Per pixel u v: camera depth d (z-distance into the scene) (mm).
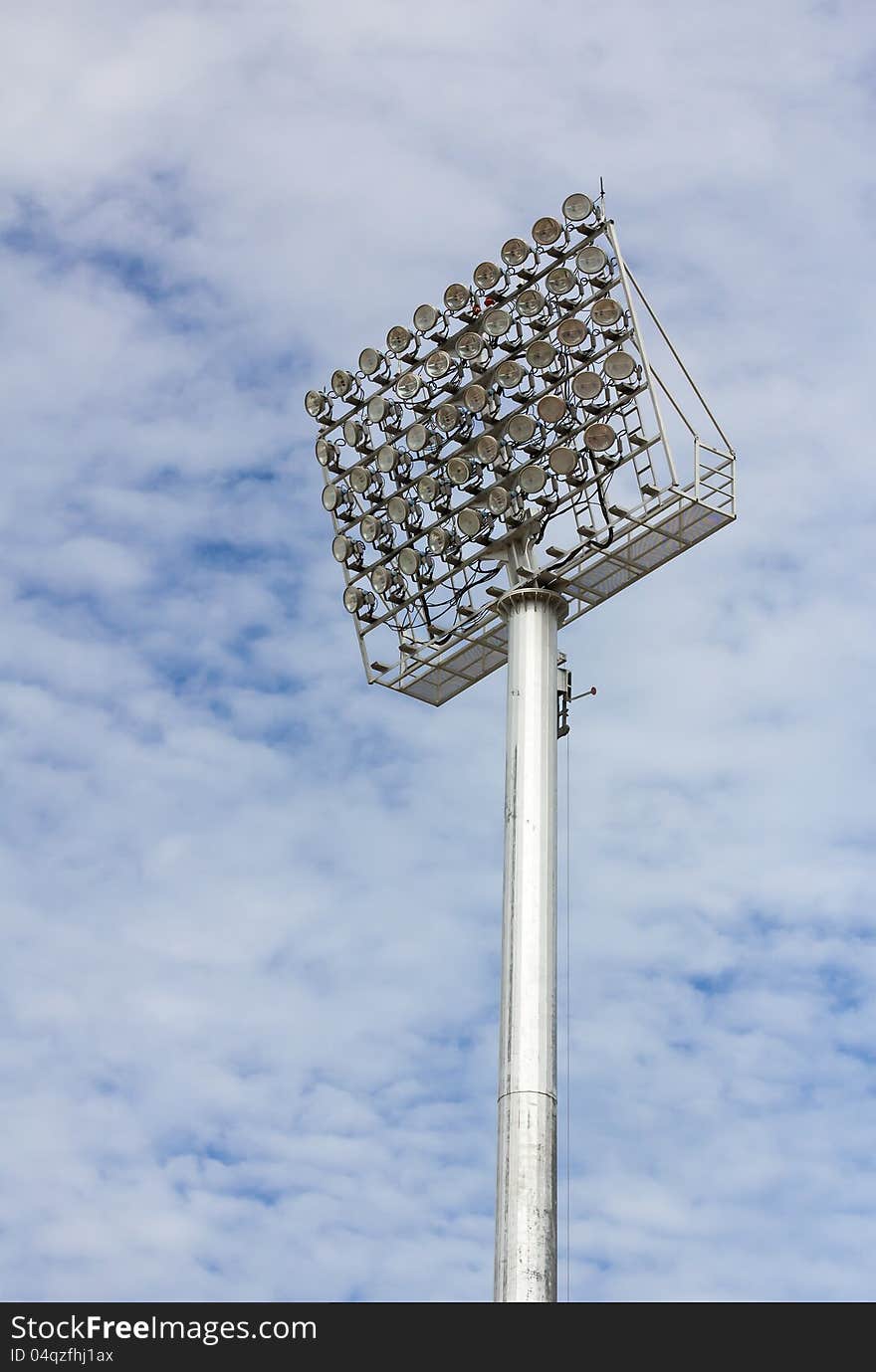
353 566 56031
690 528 50781
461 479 52688
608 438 50344
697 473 50344
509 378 52750
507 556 52906
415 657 54656
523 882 49250
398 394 54969
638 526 50750
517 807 50031
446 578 53812
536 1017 47969
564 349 52125
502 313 53719
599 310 51531
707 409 51500
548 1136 46969
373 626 55406
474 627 53750
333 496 56500
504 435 52688
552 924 49156
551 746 50812
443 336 55188
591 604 52719
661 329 51938
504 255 53938
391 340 56000
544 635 51781
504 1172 46688
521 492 52188
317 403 57062
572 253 53031
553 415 51688
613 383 51156
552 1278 45688
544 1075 47469
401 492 54688
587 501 51250
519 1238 45781
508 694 51344
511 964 48594
